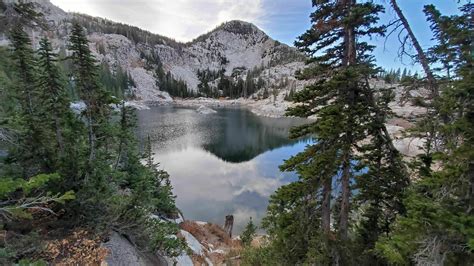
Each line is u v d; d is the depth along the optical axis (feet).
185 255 37.17
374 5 19.01
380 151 23.20
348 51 21.18
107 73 322.75
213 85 540.11
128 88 374.63
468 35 15.15
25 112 23.62
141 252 25.99
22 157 22.26
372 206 24.38
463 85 13.38
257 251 35.27
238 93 482.28
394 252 14.29
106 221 23.98
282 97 319.27
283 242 24.99
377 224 24.31
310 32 21.79
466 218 12.55
